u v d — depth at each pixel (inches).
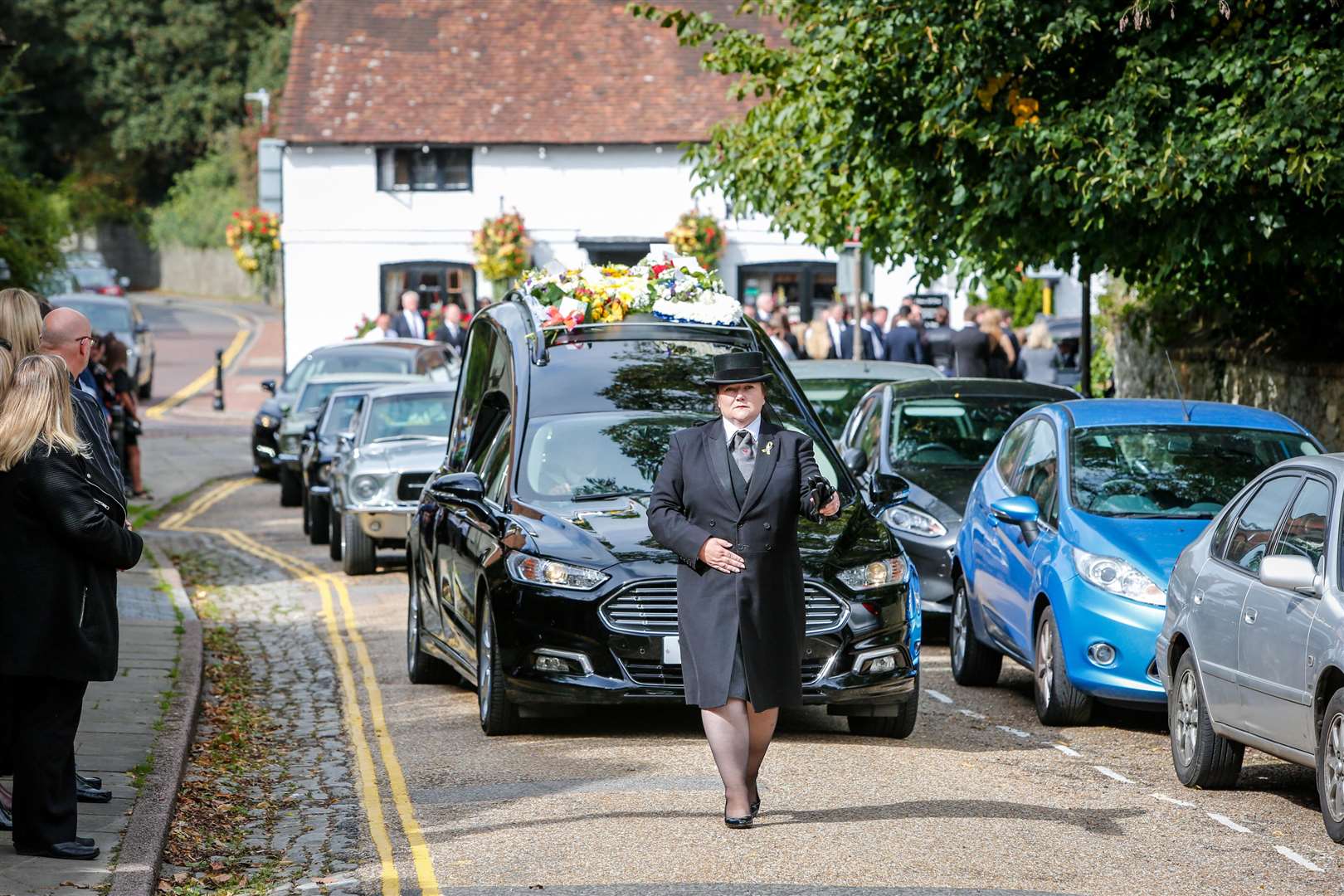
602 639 443.2
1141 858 348.5
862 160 705.0
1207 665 411.2
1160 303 978.7
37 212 1119.0
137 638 618.5
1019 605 520.4
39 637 330.3
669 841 358.0
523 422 503.5
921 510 651.5
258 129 3548.2
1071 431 539.2
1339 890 327.6
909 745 464.1
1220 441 531.5
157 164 3949.3
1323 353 778.8
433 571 546.6
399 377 1222.9
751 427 366.9
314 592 779.4
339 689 562.6
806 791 402.3
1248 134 568.1
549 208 1919.3
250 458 1502.2
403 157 1915.6
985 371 1128.8
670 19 892.6
